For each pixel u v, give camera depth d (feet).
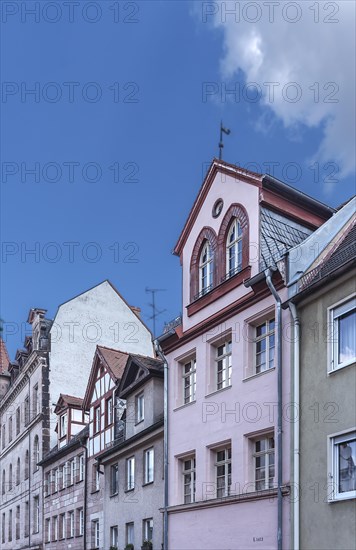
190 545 66.59
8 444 168.96
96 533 102.42
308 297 55.01
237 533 59.72
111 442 99.91
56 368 144.56
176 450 71.56
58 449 129.80
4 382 189.78
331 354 52.08
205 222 72.38
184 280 74.38
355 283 50.42
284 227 66.03
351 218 62.95
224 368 67.15
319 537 50.06
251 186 66.03
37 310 153.38
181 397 73.41
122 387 93.25
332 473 49.88
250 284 61.41
